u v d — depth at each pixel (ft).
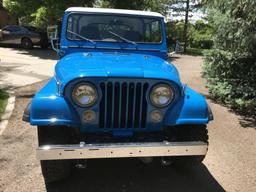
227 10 26.48
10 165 15.52
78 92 12.03
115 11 16.53
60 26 17.22
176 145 12.10
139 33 16.66
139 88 12.32
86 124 12.40
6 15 95.20
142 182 14.42
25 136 19.12
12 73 39.91
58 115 12.12
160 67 13.55
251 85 28.50
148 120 12.68
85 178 14.58
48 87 13.46
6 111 23.81
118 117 12.44
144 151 11.94
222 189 14.01
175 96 12.70
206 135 13.73
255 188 14.16
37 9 66.95
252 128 22.17
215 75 33.12
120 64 13.24
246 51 28.25
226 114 25.48
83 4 63.16
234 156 17.35
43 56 57.88
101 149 11.71
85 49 16.49
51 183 14.05
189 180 14.69
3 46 71.97
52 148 11.61
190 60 63.93
